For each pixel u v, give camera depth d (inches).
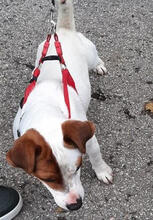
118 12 100.6
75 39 83.7
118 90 90.6
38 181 83.4
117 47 95.7
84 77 82.5
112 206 81.0
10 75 93.5
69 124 70.1
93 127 71.2
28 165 69.2
